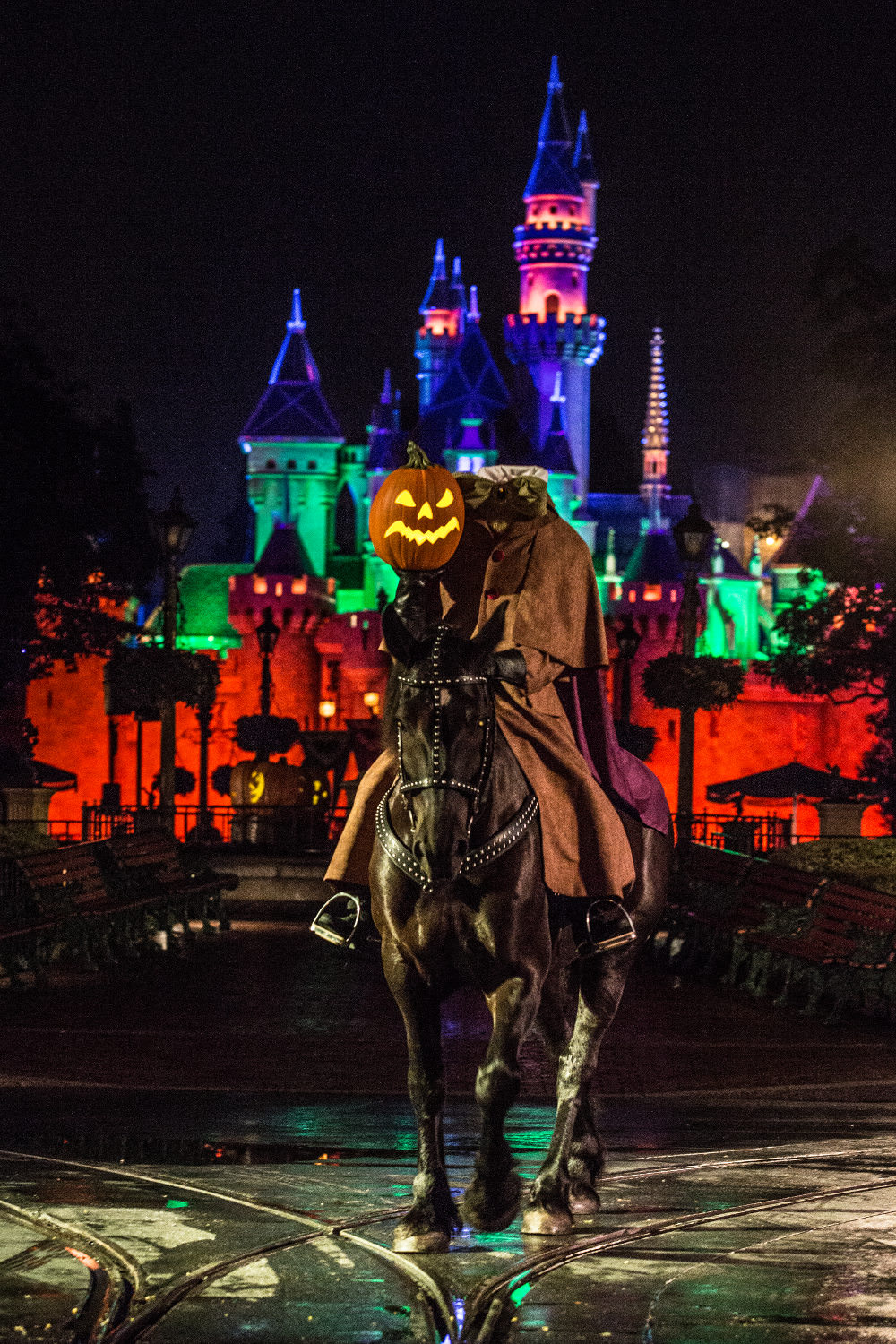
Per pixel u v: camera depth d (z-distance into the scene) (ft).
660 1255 27.04
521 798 28.04
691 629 109.29
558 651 30.22
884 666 216.33
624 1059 51.42
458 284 643.86
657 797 33.65
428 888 26.84
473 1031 57.41
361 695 430.20
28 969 66.90
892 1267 26.40
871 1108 43.19
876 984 60.23
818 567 215.10
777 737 408.46
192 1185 31.89
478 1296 24.70
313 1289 24.91
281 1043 53.31
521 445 564.71
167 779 112.27
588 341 627.87
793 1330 23.31
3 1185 31.86
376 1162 34.37
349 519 583.58
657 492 601.21
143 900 78.59
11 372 198.18
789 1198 31.01
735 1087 46.37
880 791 147.95
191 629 547.08
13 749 169.37
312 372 568.82
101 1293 24.57
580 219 629.92
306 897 105.40
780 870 71.10
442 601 30.68
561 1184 29.01
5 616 200.64
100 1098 43.39
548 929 28.17
